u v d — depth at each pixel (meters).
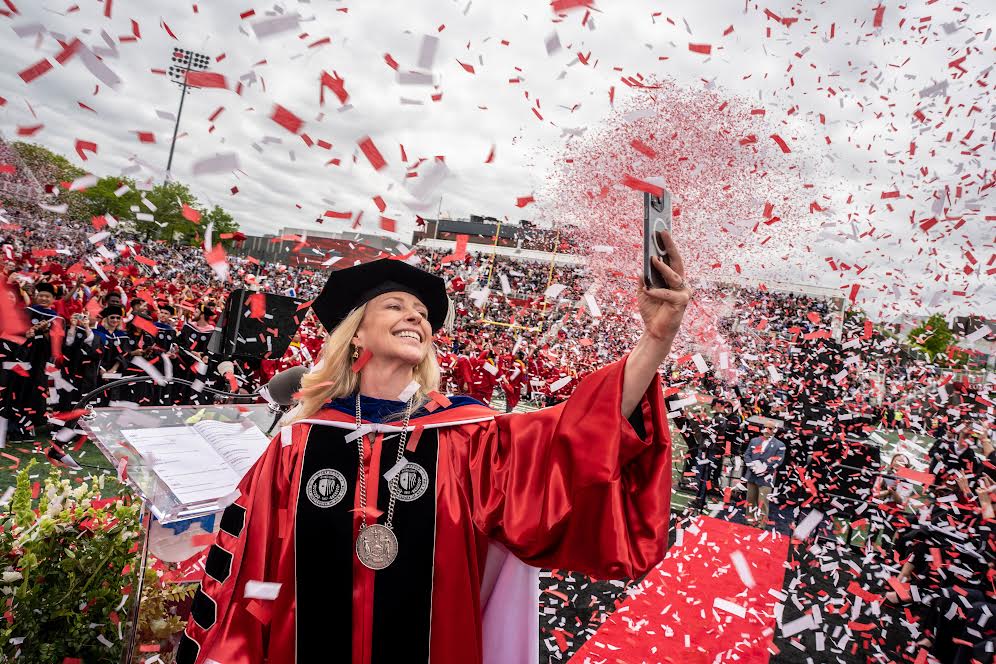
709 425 8.52
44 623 2.49
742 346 11.27
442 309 1.96
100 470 5.69
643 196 1.50
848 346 8.77
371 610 1.48
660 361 1.56
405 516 1.55
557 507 1.52
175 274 15.56
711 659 3.93
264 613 1.49
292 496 1.59
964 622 4.08
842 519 7.34
